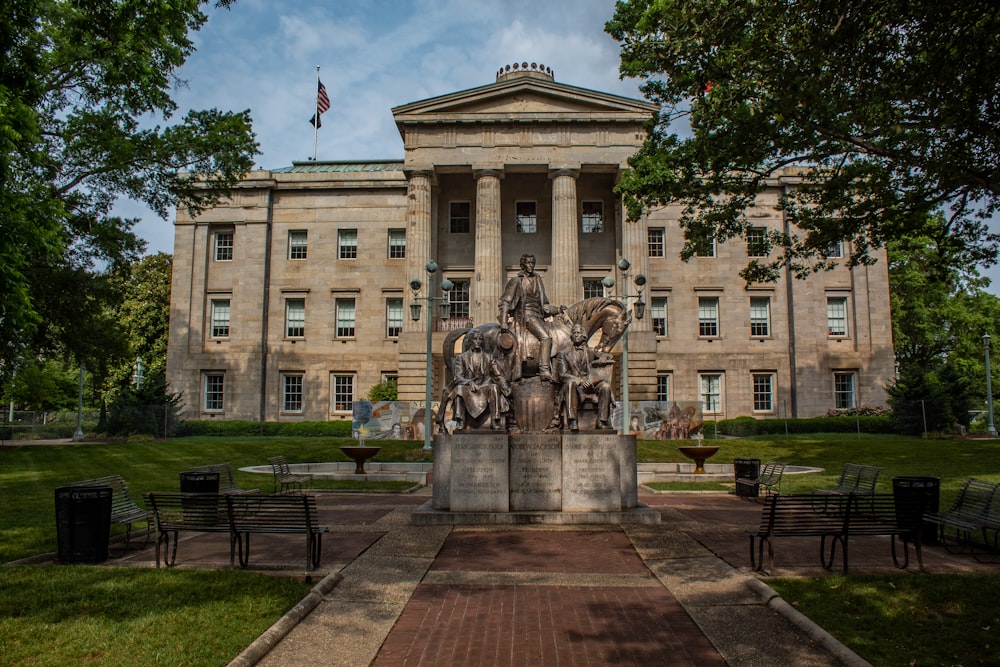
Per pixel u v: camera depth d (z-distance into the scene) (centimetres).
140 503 1709
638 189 2294
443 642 762
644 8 2031
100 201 3209
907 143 1780
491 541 1270
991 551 1183
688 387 5284
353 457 2483
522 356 1612
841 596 902
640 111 4666
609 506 1466
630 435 1521
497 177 4656
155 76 2639
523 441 1487
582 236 5081
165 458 2931
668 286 5366
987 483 1248
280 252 5500
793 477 2288
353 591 952
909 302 5891
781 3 1187
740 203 2244
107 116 2903
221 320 5450
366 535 1346
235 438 4131
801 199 2255
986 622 805
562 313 1667
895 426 4231
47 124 2809
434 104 4656
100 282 3750
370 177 5534
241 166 3147
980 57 1106
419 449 3108
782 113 1408
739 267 5384
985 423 5069
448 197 5116
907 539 1083
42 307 3434
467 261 5050
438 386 4475
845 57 1188
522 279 1662
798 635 780
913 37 1123
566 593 942
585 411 1559
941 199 1892
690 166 2241
